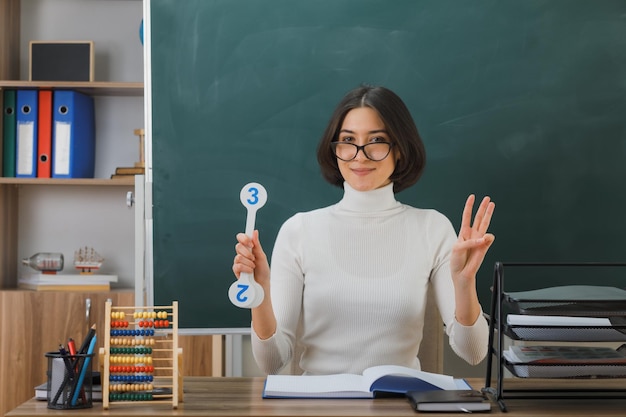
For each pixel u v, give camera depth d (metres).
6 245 3.15
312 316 1.87
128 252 3.26
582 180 2.68
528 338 1.42
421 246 1.90
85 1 3.24
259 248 1.50
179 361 1.40
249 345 2.96
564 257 2.67
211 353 2.86
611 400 1.46
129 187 3.26
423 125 2.67
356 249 1.89
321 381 1.54
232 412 1.32
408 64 2.67
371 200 1.91
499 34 2.67
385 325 1.84
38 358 2.89
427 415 1.31
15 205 3.21
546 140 2.67
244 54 2.68
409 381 1.46
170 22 2.68
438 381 1.51
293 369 2.00
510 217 2.67
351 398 1.45
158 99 2.68
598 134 2.67
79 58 3.06
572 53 2.67
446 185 2.67
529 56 2.67
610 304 1.40
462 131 2.67
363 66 2.67
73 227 3.25
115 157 3.25
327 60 2.68
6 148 3.04
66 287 2.98
